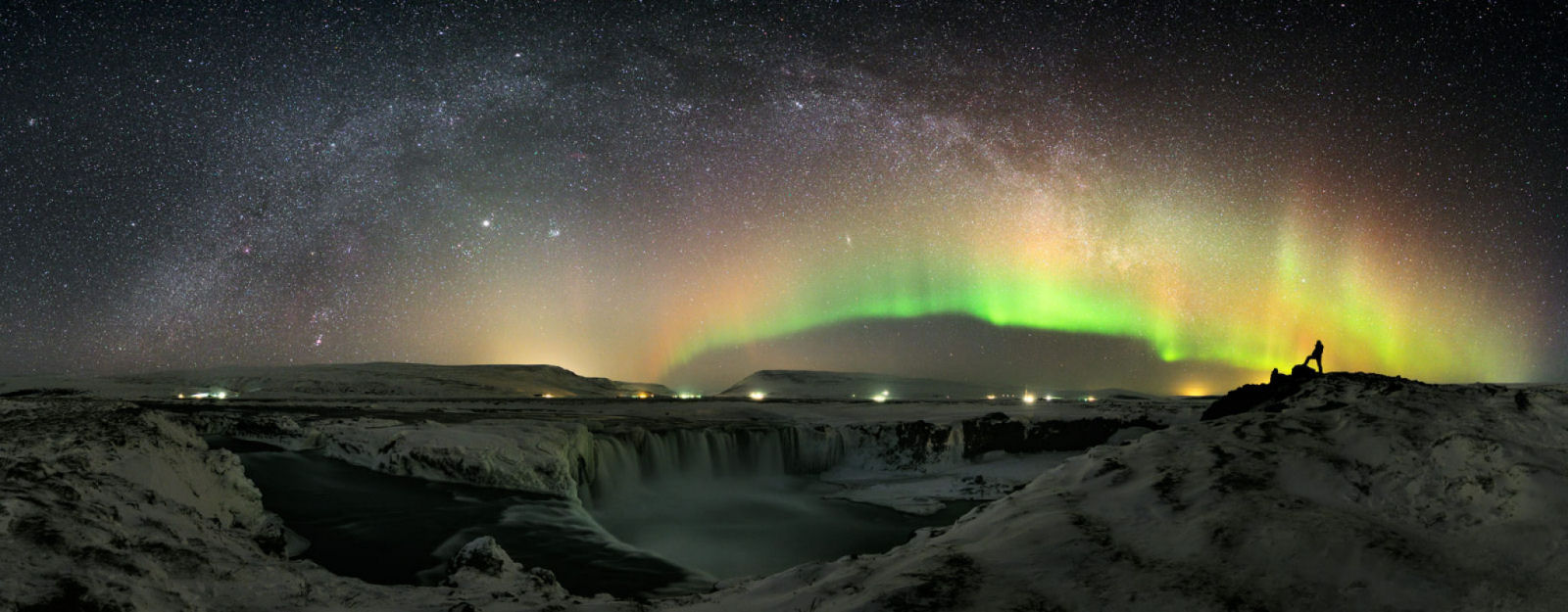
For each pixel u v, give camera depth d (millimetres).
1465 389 7164
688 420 24672
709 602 5520
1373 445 6145
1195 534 5160
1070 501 6031
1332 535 4859
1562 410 6164
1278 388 10180
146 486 7344
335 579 6387
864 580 5172
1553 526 4668
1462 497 5246
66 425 9016
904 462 23297
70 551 4980
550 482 15289
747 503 18828
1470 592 4297
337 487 13914
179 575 5406
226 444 16219
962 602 4516
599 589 9352
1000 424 24500
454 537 11383
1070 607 4492
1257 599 4426
